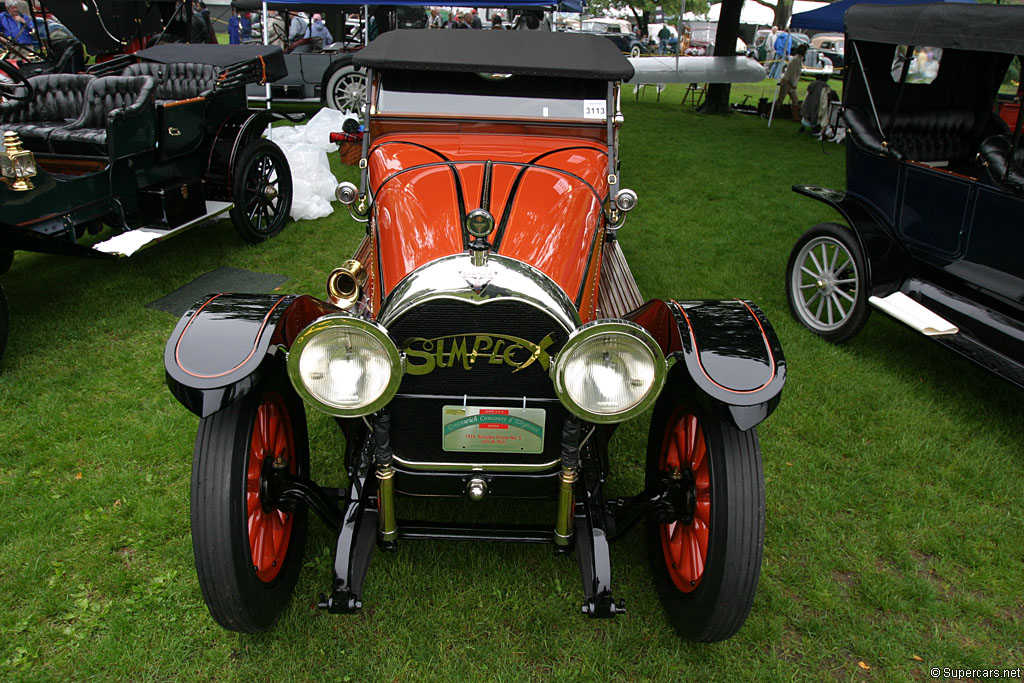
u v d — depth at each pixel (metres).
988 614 2.33
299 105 10.47
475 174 2.46
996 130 4.61
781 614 2.29
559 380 1.70
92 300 4.23
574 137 2.93
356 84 9.09
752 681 2.06
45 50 5.80
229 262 4.93
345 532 2.02
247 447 1.90
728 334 1.90
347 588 1.95
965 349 3.29
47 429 3.04
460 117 2.89
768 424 3.30
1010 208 3.24
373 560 2.41
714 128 10.97
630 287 3.17
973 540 2.64
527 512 2.63
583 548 2.08
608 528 2.18
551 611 2.24
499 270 1.91
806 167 8.45
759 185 7.58
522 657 2.10
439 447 2.02
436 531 2.14
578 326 1.96
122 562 2.39
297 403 2.32
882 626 2.28
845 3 10.73
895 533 2.64
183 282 4.56
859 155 4.05
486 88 2.90
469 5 7.37
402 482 2.08
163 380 3.44
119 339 3.81
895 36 3.63
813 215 6.52
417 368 1.90
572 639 2.16
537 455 2.04
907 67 3.66
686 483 2.12
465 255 1.99
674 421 2.25
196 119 4.68
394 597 2.29
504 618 2.23
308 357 1.68
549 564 2.43
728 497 1.86
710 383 1.78
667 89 16.67
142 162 4.36
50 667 2.02
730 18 11.98
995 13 3.14
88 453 2.91
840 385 3.64
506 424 1.96
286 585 2.17
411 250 2.12
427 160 2.63
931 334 3.38
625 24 25.86
